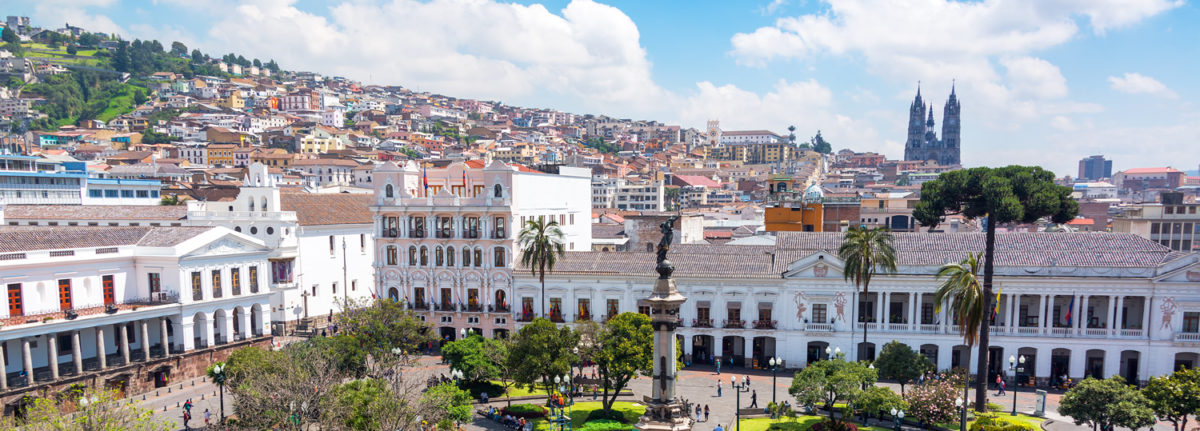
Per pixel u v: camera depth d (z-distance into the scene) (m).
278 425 47.97
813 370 57.56
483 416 63.28
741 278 79.25
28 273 64.88
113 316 67.19
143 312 69.62
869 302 79.19
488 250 87.38
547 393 67.44
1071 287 72.81
